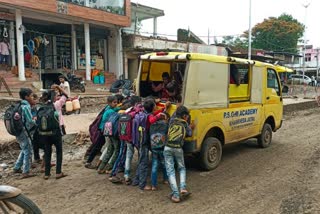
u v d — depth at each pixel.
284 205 5.55
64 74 19.92
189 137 6.66
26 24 20.59
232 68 7.82
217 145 7.50
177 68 8.38
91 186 6.43
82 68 22.94
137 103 6.74
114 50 24.72
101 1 22.67
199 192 6.14
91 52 23.91
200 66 6.87
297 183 6.60
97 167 7.54
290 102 20.67
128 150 6.53
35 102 7.56
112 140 6.93
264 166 7.76
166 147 5.92
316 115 17.67
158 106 7.09
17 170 7.18
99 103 17.02
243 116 8.27
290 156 8.67
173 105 6.77
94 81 22.20
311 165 7.84
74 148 9.35
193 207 5.49
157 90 8.30
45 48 21.83
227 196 5.95
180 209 5.42
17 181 6.71
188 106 6.68
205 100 7.04
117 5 23.27
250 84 8.45
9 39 18.98
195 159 7.71
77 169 7.50
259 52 40.28
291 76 43.44
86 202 5.69
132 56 25.45
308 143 10.30
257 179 6.85
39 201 5.72
